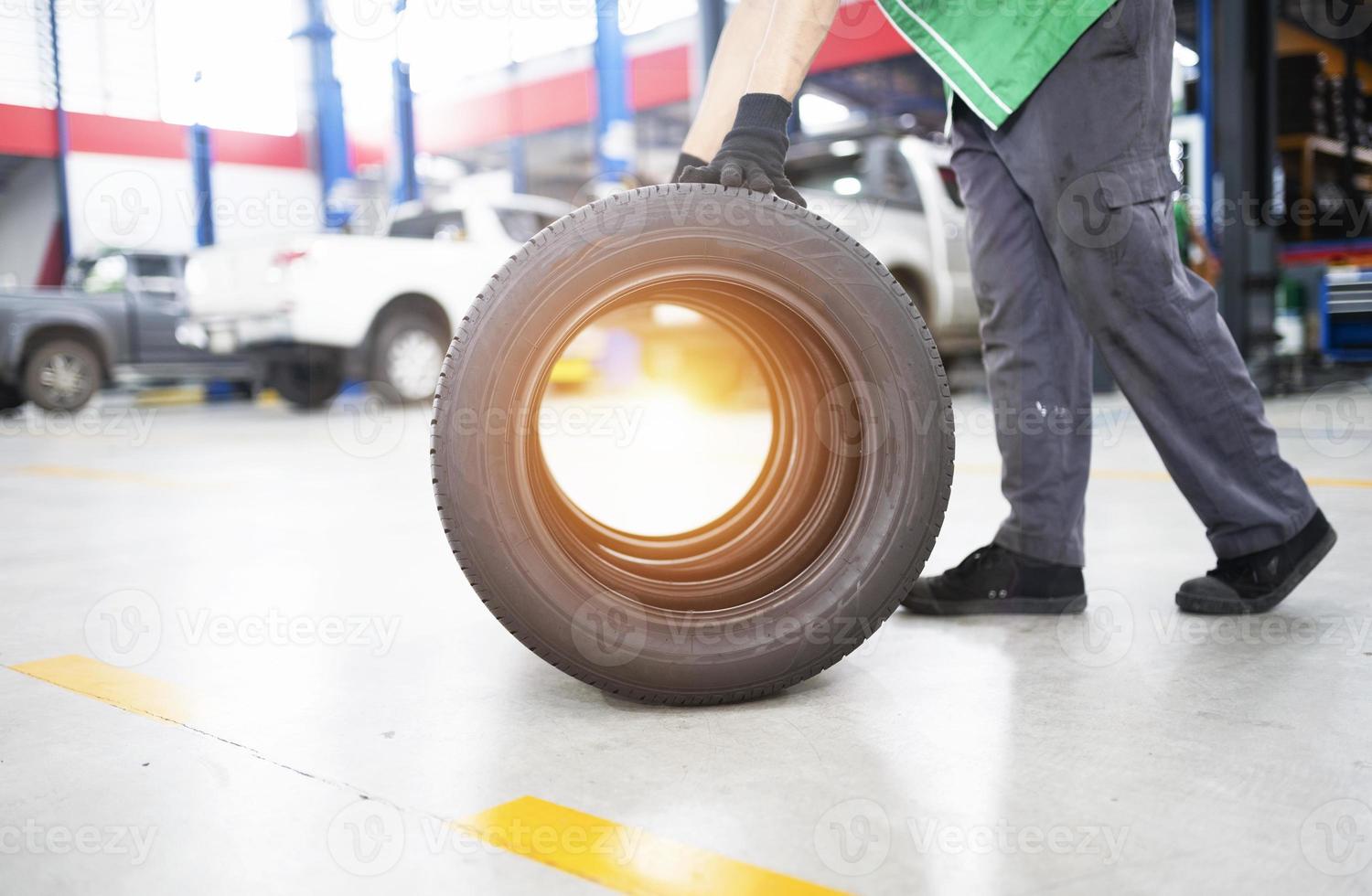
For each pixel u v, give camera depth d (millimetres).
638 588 1252
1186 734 1084
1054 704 1192
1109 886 771
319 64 10445
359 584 1978
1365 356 7082
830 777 990
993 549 1652
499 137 11781
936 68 1499
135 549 2402
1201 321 1486
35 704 1266
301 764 1051
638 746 1087
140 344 7723
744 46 1458
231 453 4812
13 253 10852
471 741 1113
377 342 6660
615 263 1159
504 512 1132
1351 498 2654
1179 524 2410
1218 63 5965
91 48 10719
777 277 1191
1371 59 7484
